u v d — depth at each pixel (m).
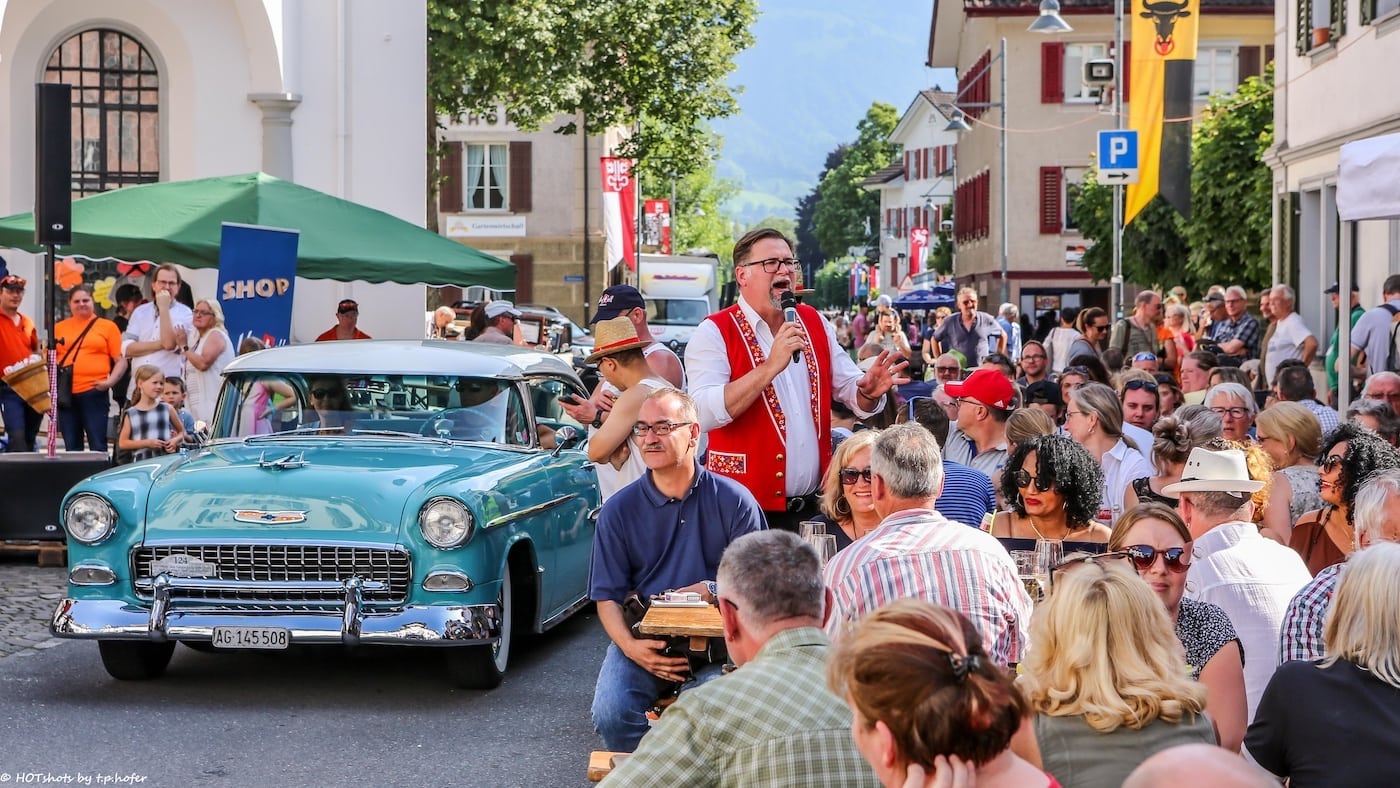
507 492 8.85
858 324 40.22
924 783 2.98
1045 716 4.07
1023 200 46.59
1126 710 3.97
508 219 51.25
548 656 9.76
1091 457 6.53
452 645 8.30
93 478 8.84
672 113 35.34
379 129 20.83
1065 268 46.56
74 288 15.09
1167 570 5.07
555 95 31.58
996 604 5.02
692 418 6.24
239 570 8.42
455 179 51.12
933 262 75.38
